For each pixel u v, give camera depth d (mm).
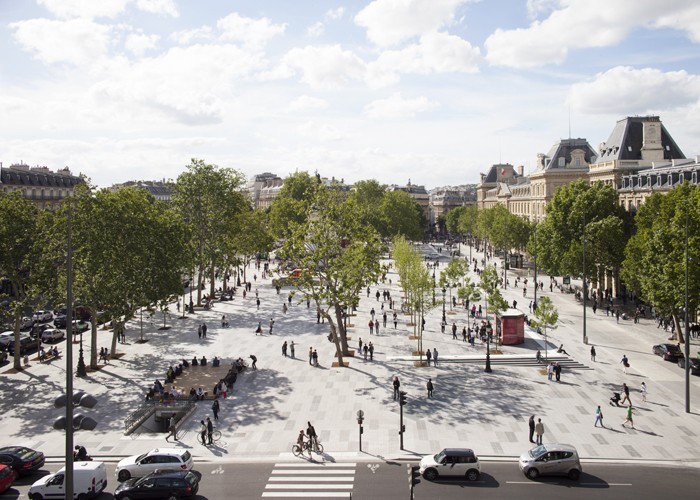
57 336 71938
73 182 139125
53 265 59031
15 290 59812
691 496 31406
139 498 31359
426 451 38188
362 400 48531
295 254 61844
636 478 33969
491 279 71875
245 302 101875
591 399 48375
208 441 40281
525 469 34188
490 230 152500
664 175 93125
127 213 61656
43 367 60406
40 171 138500
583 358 61219
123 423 44094
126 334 75875
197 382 54125
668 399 48344
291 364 60125
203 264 97312
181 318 86875
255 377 55594
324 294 60781
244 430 42344
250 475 34844
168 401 47031
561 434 40938
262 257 171750
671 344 61562
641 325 78062
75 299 59750
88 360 63562
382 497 31484
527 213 175000
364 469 35531
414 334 72812
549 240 100375
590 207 94875
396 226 177500
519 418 44062
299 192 168000
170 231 70625
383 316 82375
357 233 63375
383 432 41531
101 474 32719
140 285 62906
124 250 61500
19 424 44125
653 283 62812
